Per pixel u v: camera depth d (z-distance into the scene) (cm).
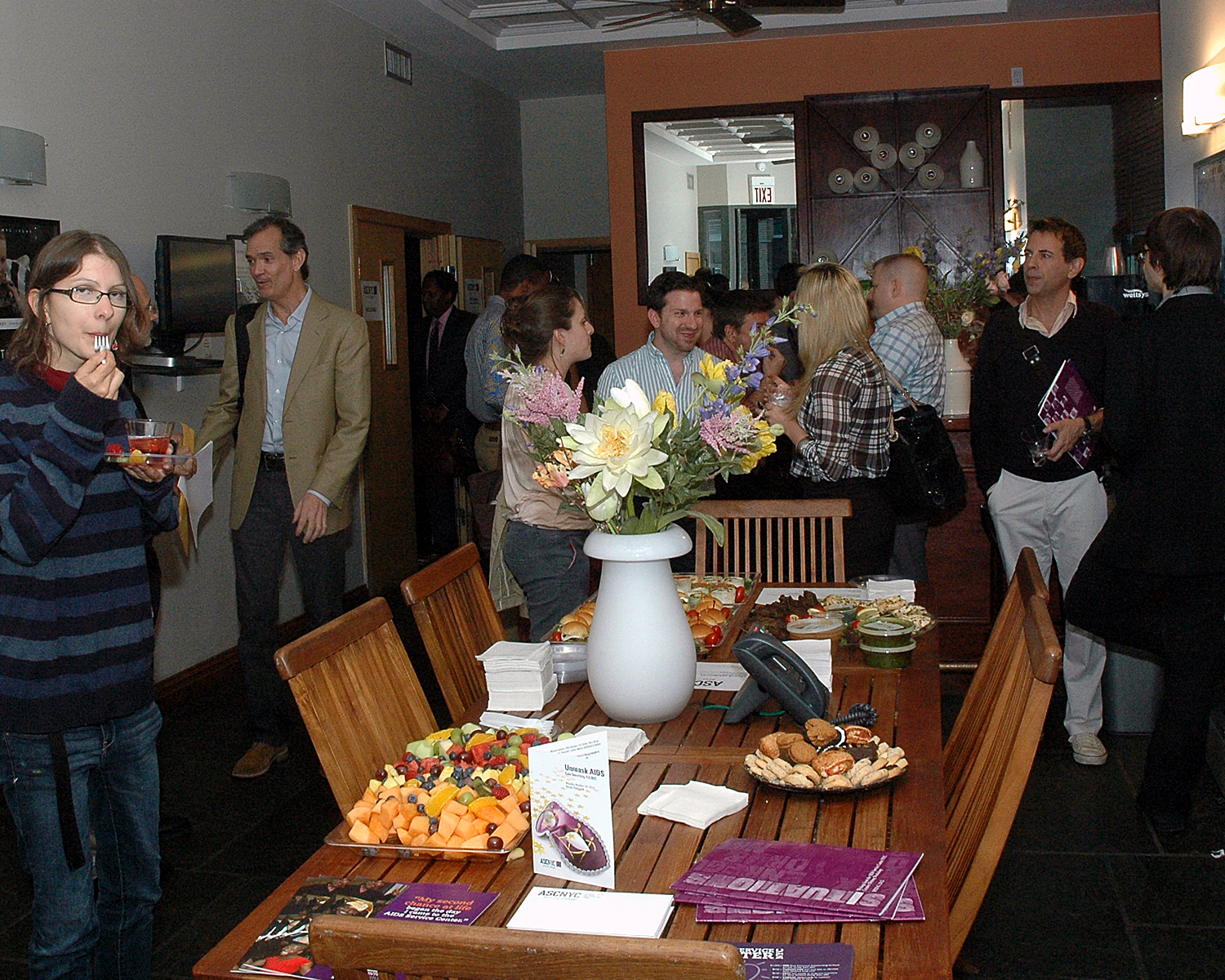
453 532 714
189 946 275
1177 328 295
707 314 473
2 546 180
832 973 123
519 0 667
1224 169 383
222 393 394
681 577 311
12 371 188
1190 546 294
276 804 361
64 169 405
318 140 602
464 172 827
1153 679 391
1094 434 358
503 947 98
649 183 900
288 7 570
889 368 380
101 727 196
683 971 94
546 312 272
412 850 159
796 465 362
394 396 703
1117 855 307
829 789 169
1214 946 261
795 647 228
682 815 166
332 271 620
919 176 734
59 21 402
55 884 193
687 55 751
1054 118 988
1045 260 350
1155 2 675
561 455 191
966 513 457
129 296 192
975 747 212
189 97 483
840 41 735
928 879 145
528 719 208
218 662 497
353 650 208
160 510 203
